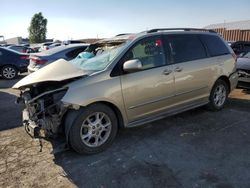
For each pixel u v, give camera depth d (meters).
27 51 22.77
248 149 4.04
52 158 3.91
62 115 3.78
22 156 3.99
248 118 5.37
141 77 4.30
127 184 3.24
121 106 4.13
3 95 8.08
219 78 5.71
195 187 3.14
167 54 4.75
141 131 4.80
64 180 3.36
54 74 3.99
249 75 6.89
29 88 4.23
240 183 3.19
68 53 8.88
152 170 3.52
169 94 4.73
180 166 3.59
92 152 3.97
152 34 4.66
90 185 3.25
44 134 3.97
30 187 3.25
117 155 3.95
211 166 3.57
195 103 5.32
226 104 6.40
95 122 3.96
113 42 4.74
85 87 3.80
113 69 4.07
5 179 3.41
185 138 4.48
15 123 5.40
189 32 5.29
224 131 4.74
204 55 5.39
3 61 11.60
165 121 5.26
